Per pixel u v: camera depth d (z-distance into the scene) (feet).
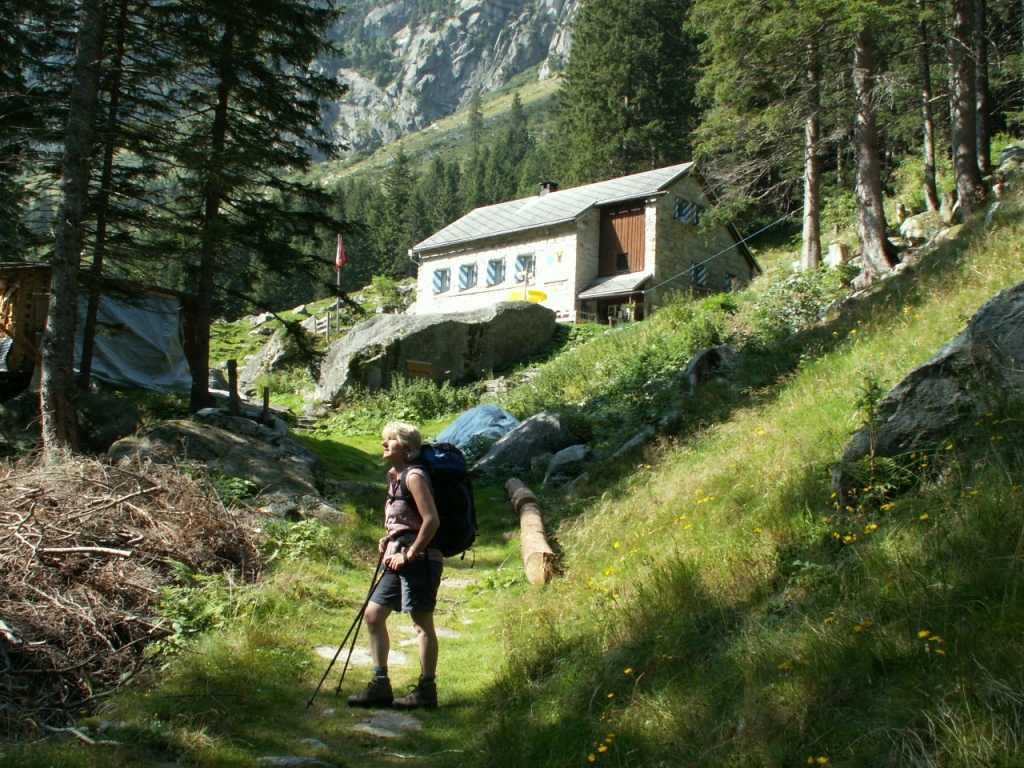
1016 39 87.92
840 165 108.88
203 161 40.75
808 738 10.96
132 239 44.98
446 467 16.26
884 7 53.93
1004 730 9.31
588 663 16.34
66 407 34.55
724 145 73.61
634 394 50.88
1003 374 17.94
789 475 21.56
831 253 70.79
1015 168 64.03
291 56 48.16
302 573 24.75
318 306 170.50
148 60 44.57
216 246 47.24
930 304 34.63
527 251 110.73
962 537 14.11
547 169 219.82
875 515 17.04
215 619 19.86
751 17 63.31
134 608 19.48
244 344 131.85
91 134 37.22
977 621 11.53
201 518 24.40
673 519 23.62
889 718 10.44
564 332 95.45
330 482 40.47
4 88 40.34
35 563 19.29
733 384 39.63
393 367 79.61
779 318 56.39
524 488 37.93
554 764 12.71
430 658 16.15
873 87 59.41
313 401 78.89
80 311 62.54
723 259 118.11
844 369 30.68
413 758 13.83
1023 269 32.68
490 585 26.45
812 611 14.46
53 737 14.07
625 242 107.34
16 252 42.55
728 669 13.67
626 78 166.50
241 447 37.27
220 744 13.55
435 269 121.60
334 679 17.71
